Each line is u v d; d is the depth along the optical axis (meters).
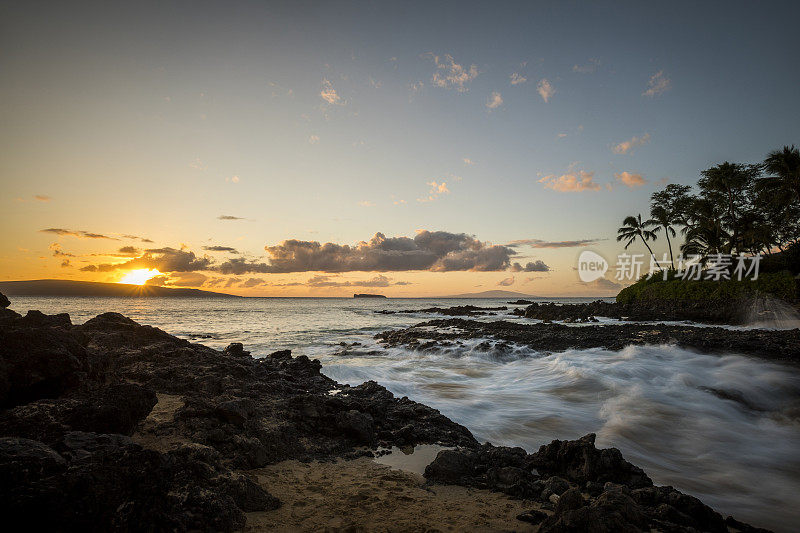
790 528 5.62
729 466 7.77
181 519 3.97
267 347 24.42
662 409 10.86
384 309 96.94
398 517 4.77
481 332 28.03
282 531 4.30
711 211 48.12
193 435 6.49
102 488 3.46
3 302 9.18
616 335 23.45
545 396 12.37
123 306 94.00
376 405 9.36
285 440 7.07
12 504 3.03
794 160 39.31
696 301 40.31
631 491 5.67
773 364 15.54
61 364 6.25
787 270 37.09
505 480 6.03
